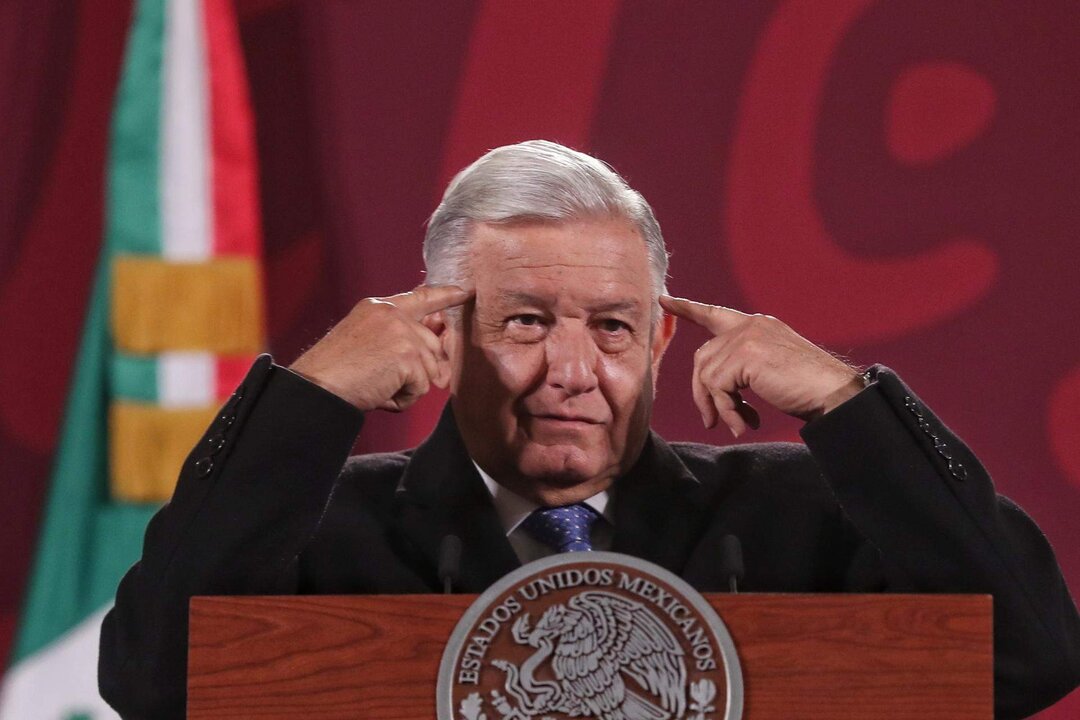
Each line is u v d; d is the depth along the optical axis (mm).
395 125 12523
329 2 12539
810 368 6586
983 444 12250
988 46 12406
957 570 6301
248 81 12406
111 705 6680
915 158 12391
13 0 12180
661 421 12227
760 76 12492
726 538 6328
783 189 12430
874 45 12453
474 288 6863
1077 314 12234
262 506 6164
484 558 6930
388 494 7348
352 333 6562
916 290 12328
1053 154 12336
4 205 12094
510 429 6859
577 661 5156
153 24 11867
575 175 6832
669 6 12562
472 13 12602
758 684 5156
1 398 12000
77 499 11500
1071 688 6559
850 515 6363
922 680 5148
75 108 12195
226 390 11609
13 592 12000
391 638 5184
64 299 12094
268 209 12406
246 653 5172
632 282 6781
